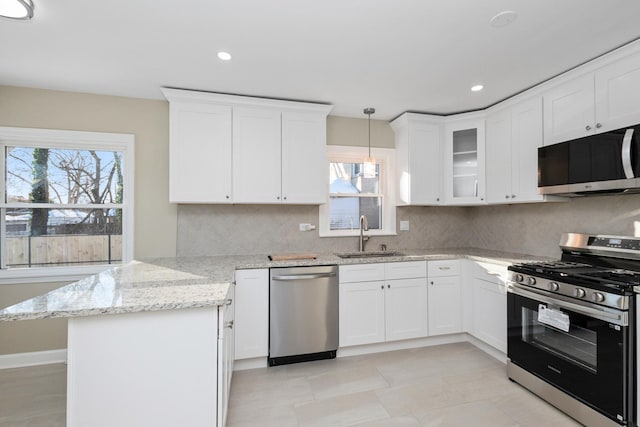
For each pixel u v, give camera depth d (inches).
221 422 57.7
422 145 127.9
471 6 63.1
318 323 103.1
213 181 105.9
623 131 72.3
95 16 66.0
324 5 62.8
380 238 136.5
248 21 68.1
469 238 147.5
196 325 55.5
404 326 112.2
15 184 104.4
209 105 106.0
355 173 137.2
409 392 85.5
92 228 111.0
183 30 71.3
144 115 112.3
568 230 103.4
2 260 103.3
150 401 53.6
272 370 98.1
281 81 98.0
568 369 74.5
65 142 106.5
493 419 74.0
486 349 111.3
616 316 64.5
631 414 63.8
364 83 99.7
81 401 51.3
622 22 67.6
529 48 78.6
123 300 53.8
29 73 92.4
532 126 101.3
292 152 113.3
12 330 100.8
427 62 86.2
